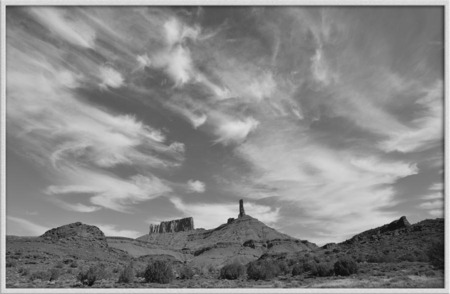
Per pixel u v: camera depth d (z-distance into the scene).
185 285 32.53
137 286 32.22
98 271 42.97
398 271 35.94
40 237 129.88
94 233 149.25
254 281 36.34
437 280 24.98
